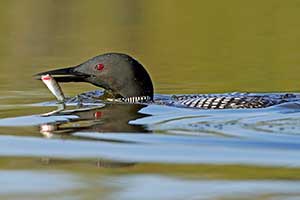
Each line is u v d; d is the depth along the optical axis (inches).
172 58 740.0
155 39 869.8
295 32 901.2
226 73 646.5
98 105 495.2
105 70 520.1
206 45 825.5
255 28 945.5
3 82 606.5
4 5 1150.3
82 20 1031.6
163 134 393.7
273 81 608.1
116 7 1145.4
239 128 401.1
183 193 304.7
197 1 1176.8
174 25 984.9
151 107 479.8
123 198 303.3
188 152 358.3
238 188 306.3
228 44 829.2
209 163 340.2
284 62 704.4
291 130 392.5
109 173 331.6
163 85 592.1
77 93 568.4
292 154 350.0
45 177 327.9
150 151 361.4
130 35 900.6
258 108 454.3
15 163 350.3
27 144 382.3
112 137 391.2
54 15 1073.5
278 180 317.4
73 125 426.0
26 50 792.9
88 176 326.6
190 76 634.8
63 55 756.0
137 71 517.3
